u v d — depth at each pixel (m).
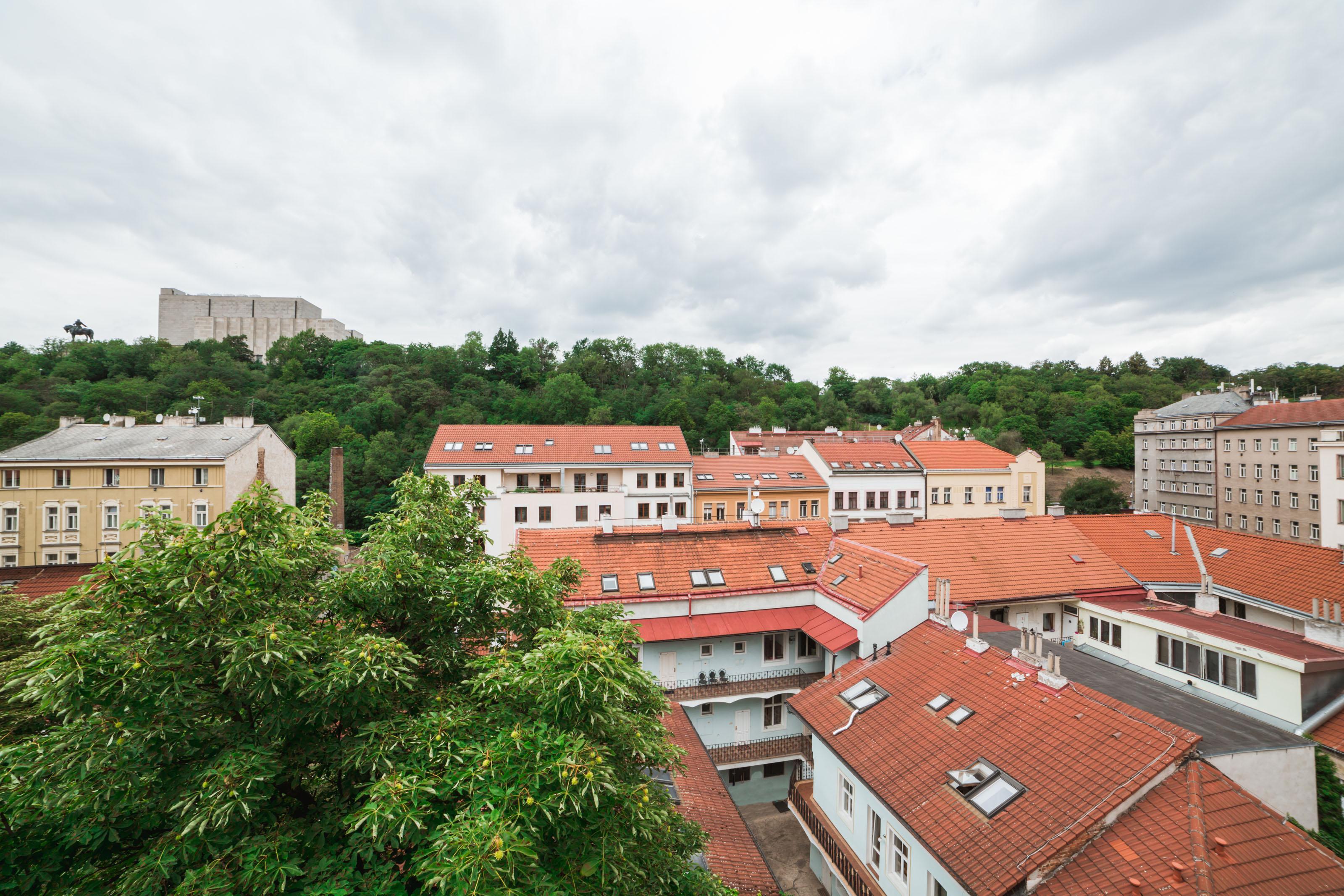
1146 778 11.45
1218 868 9.71
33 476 42.78
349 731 9.23
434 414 91.31
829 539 28.39
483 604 10.66
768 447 73.25
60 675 6.96
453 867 6.23
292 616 9.13
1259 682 16.42
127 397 81.38
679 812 14.62
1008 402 117.38
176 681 7.39
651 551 26.22
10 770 7.09
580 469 53.25
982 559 27.69
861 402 123.25
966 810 12.80
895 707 17.16
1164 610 21.70
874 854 15.48
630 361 133.50
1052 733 13.66
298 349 118.25
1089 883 10.39
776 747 23.66
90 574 7.97
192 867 7.28
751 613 24.30
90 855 7.84
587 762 7.62
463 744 8.07
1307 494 59.06
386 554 10.00
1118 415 104.44
